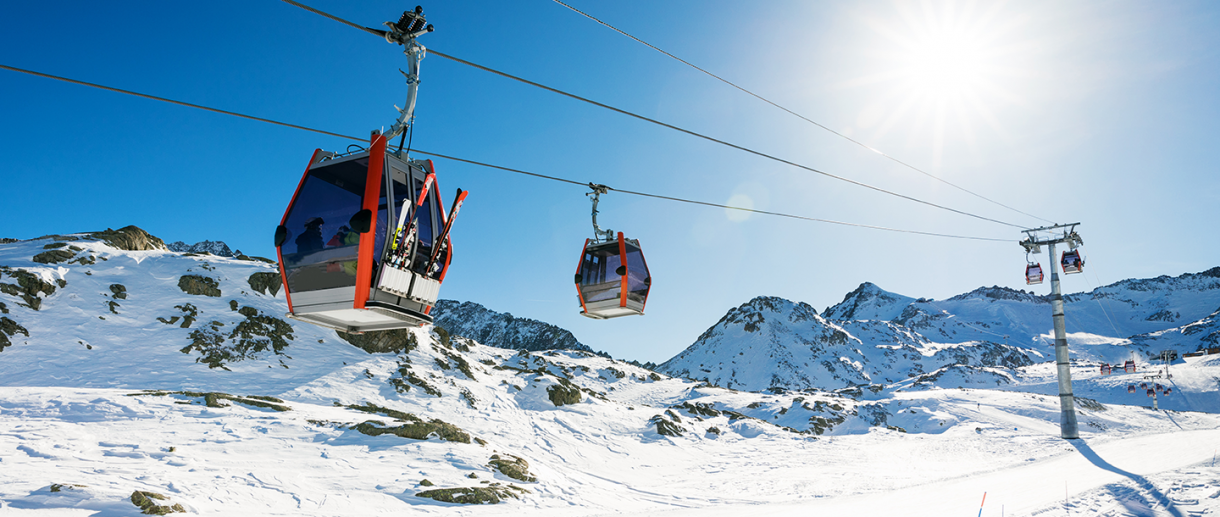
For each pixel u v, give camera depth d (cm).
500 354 11338
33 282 4794
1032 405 8788
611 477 3397
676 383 10619
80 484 1435
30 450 1767
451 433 2723
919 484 2706
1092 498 1405
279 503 1623
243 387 4350
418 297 1106
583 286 1834
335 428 2566
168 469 1755
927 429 7794
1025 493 1797
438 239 1115
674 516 1939
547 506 2047
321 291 1055
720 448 4606
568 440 4219
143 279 5512
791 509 2009
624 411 5369
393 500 1823
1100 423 8806
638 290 1828
